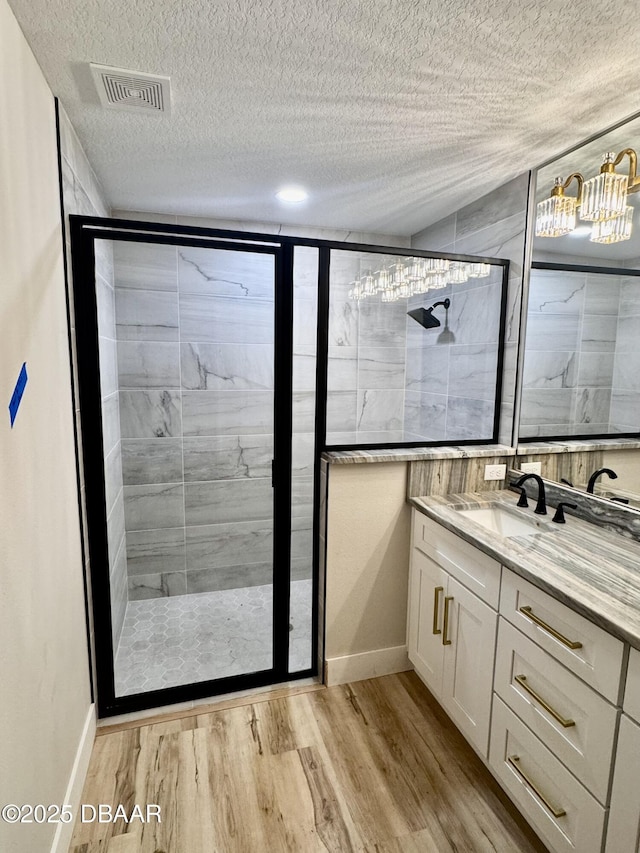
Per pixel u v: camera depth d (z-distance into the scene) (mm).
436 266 2283
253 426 2770
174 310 2561
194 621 2570
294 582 2754
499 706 1480
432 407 2490
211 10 1088
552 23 1134
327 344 2021
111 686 1880
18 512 1050
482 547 1523
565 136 1722
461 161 1927
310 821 1455
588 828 1138
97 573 1819
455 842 1399
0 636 932
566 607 1202
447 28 1152
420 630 2018
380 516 2057
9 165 1045
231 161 1931
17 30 1114
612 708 1066
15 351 1050
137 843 1382
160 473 2670
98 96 1445
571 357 1877
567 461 1941
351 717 1899
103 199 2318
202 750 1722
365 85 1398
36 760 1132
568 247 1847
